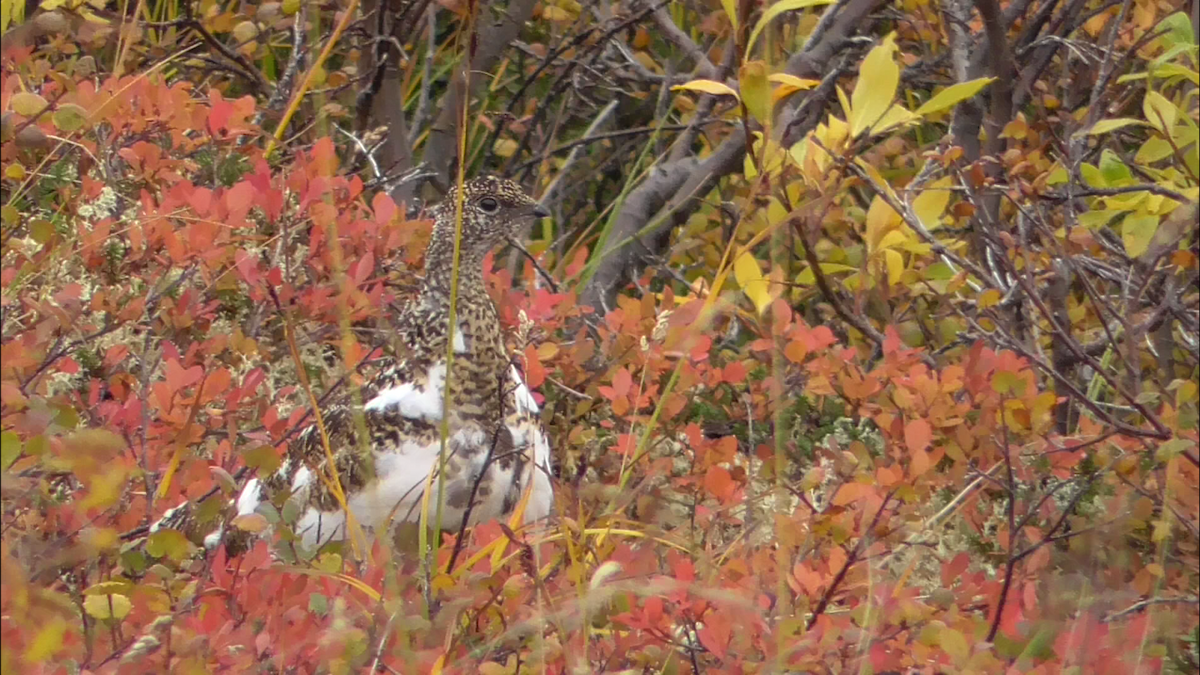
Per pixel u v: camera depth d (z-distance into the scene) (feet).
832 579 20.56
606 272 37.01
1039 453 23.54
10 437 14.30
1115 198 25.66
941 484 22.79
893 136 33.83
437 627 18.74
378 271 28.40
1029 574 21.72
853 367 25.16
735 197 37.63
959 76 31.07
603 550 21.16
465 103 20.56
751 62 20.81
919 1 32.55
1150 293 28.60
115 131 26.37
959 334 28.76
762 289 24.68
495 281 29.04
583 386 28.91
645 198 37.76
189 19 33.91
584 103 45.60
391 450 23.58
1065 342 25.38
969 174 27.66
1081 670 19.30
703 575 20.61
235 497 21.59
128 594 18.13
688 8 42.80
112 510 19.81
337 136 37.88
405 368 24.56
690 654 20.16
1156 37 27.76
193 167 27.94
